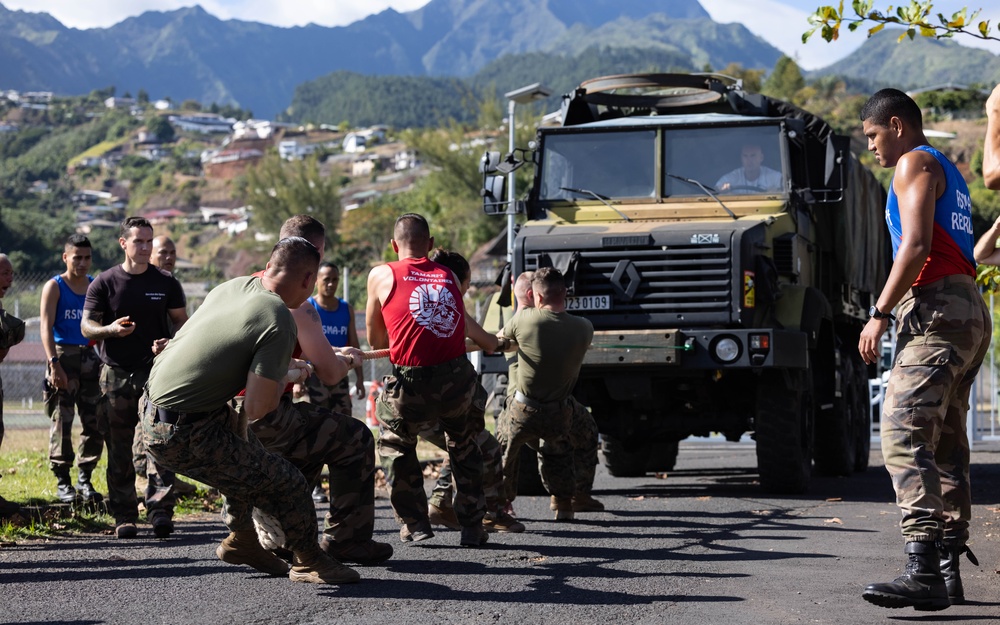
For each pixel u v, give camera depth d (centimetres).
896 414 516
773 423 1003
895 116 540
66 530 789
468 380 695
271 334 545
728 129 1088
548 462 838
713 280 986
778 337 957
